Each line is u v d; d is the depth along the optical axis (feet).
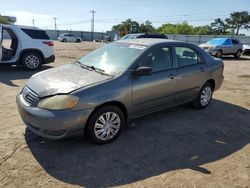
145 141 15.03
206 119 18.93
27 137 14.75
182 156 13.69
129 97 14.80
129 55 16.02
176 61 17.79
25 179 11.24
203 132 16.72
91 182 11.28
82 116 13.04
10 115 18.11
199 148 14.65
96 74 14.90
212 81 21.03
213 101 23.65
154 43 16.93
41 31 36.24
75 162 12.60
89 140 14.24
